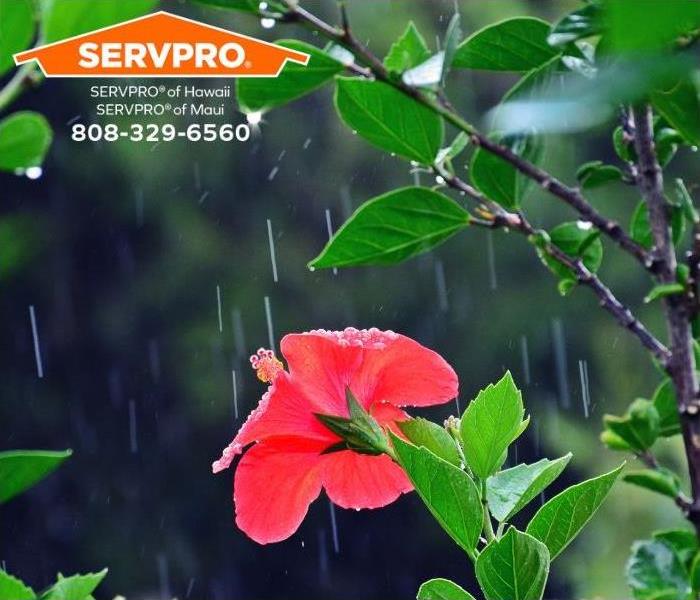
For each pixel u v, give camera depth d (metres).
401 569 14.55
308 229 14.94
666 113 1.25
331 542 14.45
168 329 14.69
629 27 0.62
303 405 1.55
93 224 14.58
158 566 14.23
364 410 1.54
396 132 1.77
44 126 1.17
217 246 14.75
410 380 1.59
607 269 14.17
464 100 14.37
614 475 1.33
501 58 1.76
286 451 1.56
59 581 1.27
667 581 1.47
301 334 1.54
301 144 14.90
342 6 1.55
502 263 14.73
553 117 0.71
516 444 14.27
